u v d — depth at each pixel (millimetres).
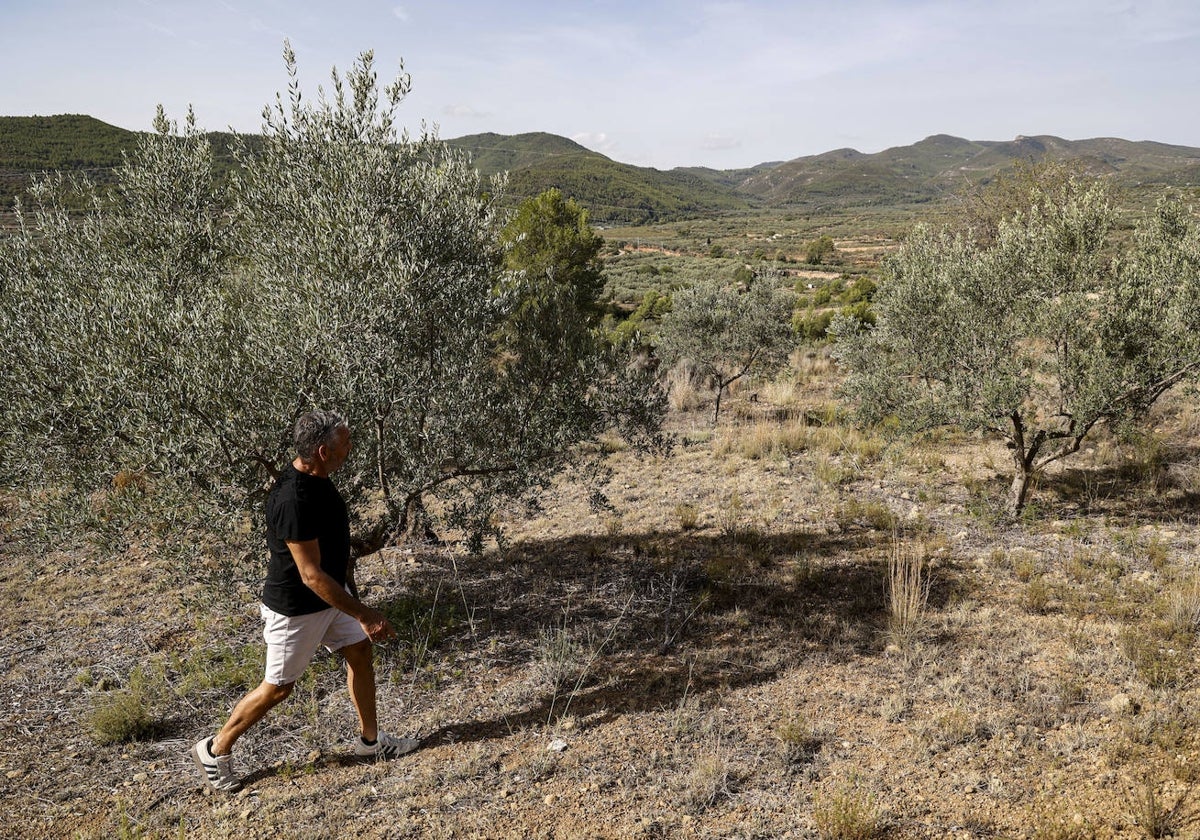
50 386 3916
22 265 4438
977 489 8086
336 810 3197
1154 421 9805
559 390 5332
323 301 4188
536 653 4836
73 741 3916
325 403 4098
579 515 7988
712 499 8461
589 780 3391
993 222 19578
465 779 3438
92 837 3027
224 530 3979
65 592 6062
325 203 4492
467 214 5152
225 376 3887
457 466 5129
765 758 3533
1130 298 6227
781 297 13648
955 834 2900
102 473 4016
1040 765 3314
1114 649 4363
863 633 4891
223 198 5078
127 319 3836
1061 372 6527
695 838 2959
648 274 75188
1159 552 5797
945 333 7090
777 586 5809
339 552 3250
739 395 15555
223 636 5238
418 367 4730
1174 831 2789
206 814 3219
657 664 4625
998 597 5316
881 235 172875
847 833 2854
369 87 4754
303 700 4285
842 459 9812
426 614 5445
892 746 3568
